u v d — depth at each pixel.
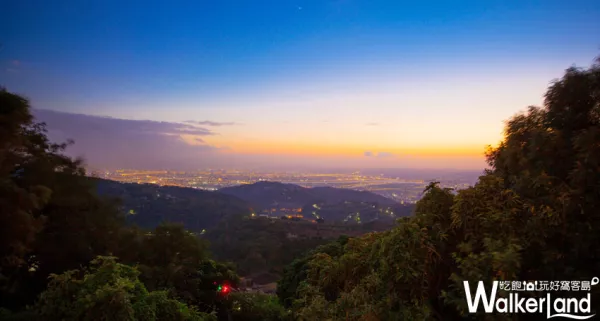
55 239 10.06
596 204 1.62
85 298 2.90
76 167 11.73
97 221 11.22
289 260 41.38
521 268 1.64
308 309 2.03
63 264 10.23
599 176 1.63
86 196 11.11
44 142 10.75
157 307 3.50
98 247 11.29
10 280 8.48
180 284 10.08
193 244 11.23
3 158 7.80
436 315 1.75
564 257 1.64
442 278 1.85
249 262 41.12
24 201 7.43
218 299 10.79
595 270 1.59
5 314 4.52
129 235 11.41
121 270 3.38
